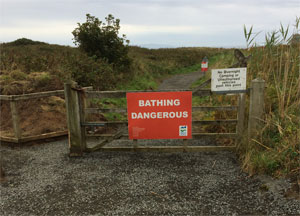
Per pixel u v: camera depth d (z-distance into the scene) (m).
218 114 5.50
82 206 3.01
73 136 4.44
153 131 4.39
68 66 8.79
